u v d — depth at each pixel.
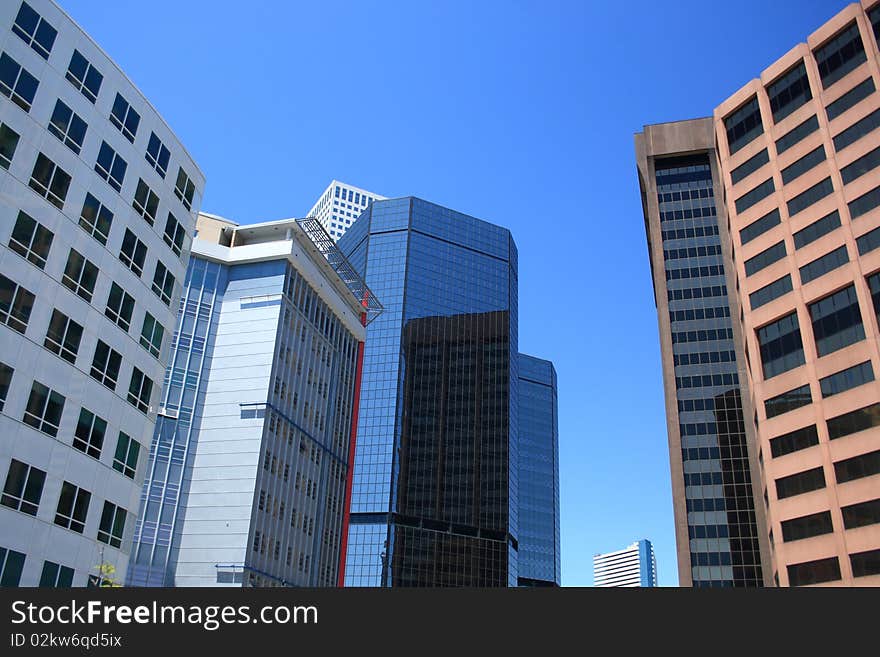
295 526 84.69
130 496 49.38
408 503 182.75
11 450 39.59
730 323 134.62
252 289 88.94
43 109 44.31
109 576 42.56
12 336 40.56
